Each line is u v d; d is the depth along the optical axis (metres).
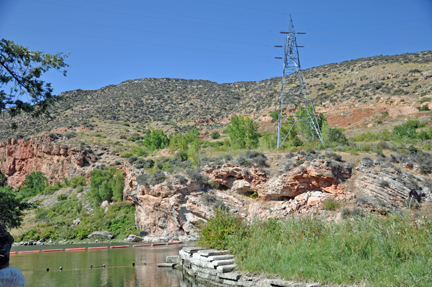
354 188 32.00
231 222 16.12
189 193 36.56
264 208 33.53
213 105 128.25
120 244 34.75
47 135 80.69
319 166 33.12
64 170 70.94
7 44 10.38
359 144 42.06
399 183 30.36
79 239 41.81
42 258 25.00
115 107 126.75
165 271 16.75
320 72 115.81
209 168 38.09
